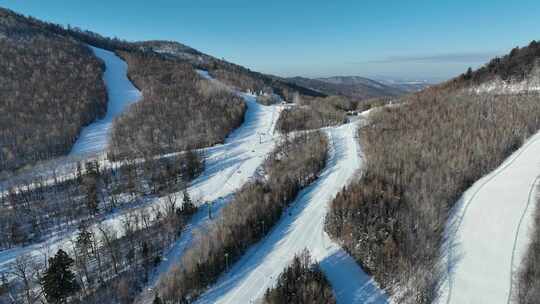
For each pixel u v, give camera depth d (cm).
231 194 6769
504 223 3784
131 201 7094
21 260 4906
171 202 6241
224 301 3544
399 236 3538
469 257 3419
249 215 4803
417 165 5006
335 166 6397
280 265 3944
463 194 4516
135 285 4469
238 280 3856
